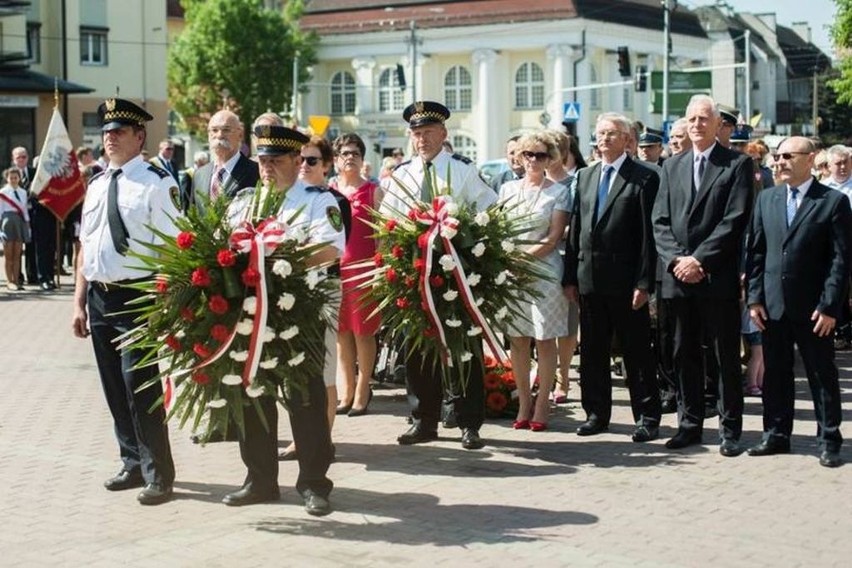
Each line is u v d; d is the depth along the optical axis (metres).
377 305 8.59
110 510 7.31
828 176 14.02
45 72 50.06
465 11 68.81
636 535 6.75
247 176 9.05
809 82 100.88
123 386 7.70
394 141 70.94
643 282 9.05
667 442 8.99
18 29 48.38
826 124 86.00
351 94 72.69
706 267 8.62
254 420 7.31
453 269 8.04
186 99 60.03
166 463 7.51
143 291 7.38
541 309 9.47
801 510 7.26
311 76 63.88
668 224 8.86
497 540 6.67
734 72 78.00
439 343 8.27
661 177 8.97
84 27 50.88
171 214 7.46
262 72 59.97
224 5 59.22
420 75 69.88
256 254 6.62
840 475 8.12
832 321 8.30
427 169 8.49
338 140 10.11
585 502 7.45
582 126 67.00
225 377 6.70
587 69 67.12
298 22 65.75
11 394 11.26
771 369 8.70
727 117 11.25
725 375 8.73
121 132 7.48
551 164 9.79
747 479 8.02
